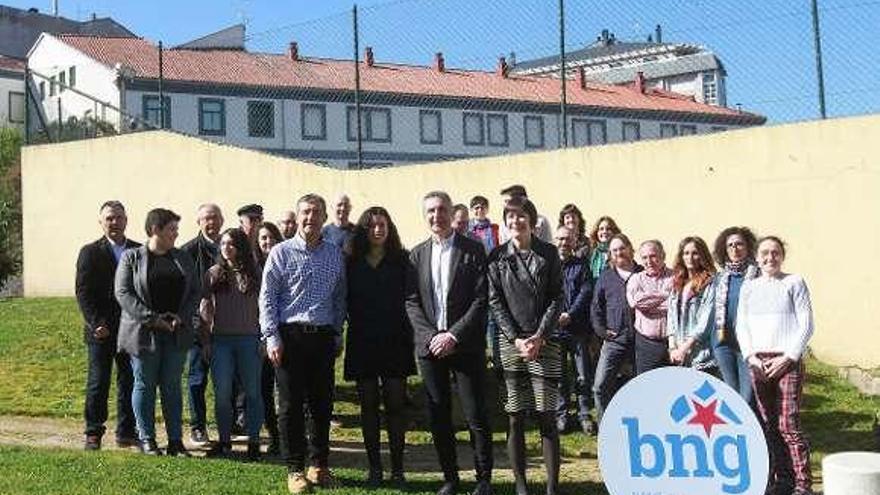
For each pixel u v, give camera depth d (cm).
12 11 5578
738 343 736
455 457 731
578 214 987
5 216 2303
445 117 2902
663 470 552
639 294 863
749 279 735
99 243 862
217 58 3834
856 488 518
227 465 789
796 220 1218
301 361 728
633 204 1332
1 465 780
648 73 3797
